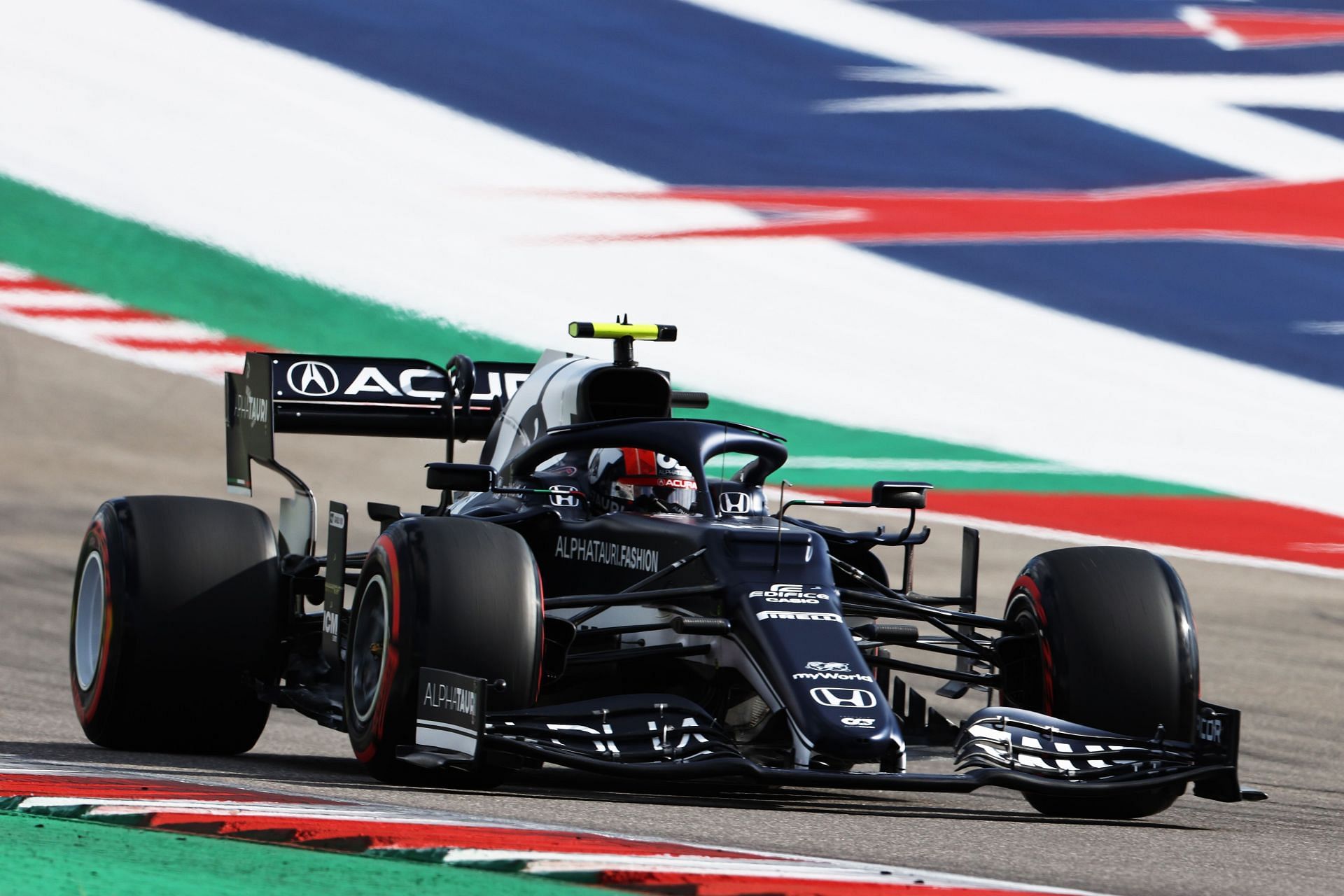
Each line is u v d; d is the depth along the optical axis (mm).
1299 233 107250
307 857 15344
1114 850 19547
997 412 83250
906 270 99250
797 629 21641
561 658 22750
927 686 40188
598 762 20000
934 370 87812
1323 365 91750
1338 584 58781
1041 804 23562
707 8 131250
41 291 85438
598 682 25328
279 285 89375
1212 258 103438
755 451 25625
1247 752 33812
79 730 29750
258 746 30172
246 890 14078
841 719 20375
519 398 28984
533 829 17516
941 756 26234
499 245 97188
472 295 90875
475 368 32219
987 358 89812
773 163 112000
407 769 22047
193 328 83438
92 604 27469
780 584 22375
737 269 97375
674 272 96375
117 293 86375
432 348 84750
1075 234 105312
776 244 100812
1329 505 72500
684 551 23281
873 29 131375
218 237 93625
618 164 109438
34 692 34312
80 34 115500
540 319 89000
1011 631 25078
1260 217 109250
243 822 16719
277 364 30969
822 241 101750
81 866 14727
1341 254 104875
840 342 90250
